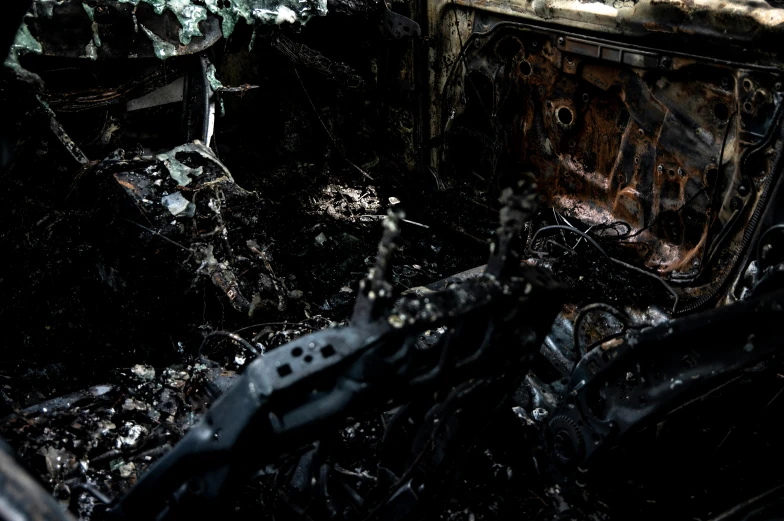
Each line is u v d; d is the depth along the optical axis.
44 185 4.02
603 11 4.08
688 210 4.09
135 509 2.21
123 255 3.85
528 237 4.61
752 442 3.22
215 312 3.89
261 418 2.07
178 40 4.19
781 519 2.51
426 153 5.61
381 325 2.10
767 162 3.57
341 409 2.16
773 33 3.39
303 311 4.18
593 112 4.51
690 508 2.93
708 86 3.79
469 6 4.84
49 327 3.80
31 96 3.74
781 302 2.54
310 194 5.51
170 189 3.85
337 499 2.77
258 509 2.80
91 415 3.09
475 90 4.99
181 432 3.09
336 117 5.91
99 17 3.84
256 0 4.49
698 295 3.95
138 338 3.85
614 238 4.40
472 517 2.82
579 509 2.84
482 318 2.29
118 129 4.52
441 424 2.49
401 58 5.43
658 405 2.69
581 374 2.89
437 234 5.18
